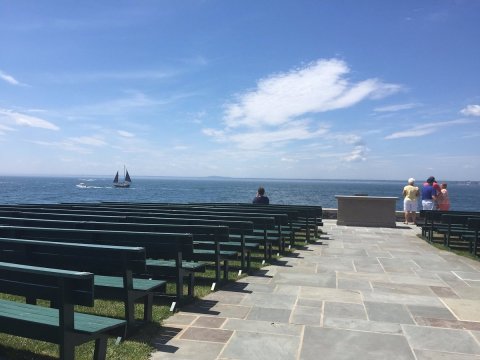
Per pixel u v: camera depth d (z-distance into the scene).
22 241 4.66
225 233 6.64
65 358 3.39
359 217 16.03
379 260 9.23
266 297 6.16
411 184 16.72
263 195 14.52
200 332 4.72
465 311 5.61
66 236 5.70
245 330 4.79
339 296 6.26
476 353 4.25
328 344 4.43
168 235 5.50
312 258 9.40
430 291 6.63
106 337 3.82
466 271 8.20
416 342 4.51
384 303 5.93
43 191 84.31
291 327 4.91
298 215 11.53
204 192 99.94
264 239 8.79
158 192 94.38
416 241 12.23
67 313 3.41
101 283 4.74
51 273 3.37
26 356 4.05
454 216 10.93
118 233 5.59
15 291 3.59
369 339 4.57
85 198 60.91
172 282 6.96
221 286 6.76
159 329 4.78
